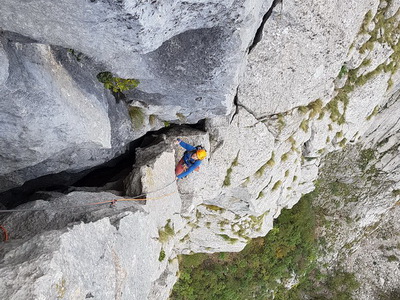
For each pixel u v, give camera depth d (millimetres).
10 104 3467
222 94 5914
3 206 5387
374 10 8266
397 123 15516
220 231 12055
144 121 6859
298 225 17094
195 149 7504
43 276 2801
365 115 10984
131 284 5043
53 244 3182
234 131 8375
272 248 16641
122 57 4340
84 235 3742
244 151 8789
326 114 9805
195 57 4785
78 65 4395
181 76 5125
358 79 9562
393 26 9117
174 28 3791
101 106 5094
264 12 5777
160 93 5816
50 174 6137
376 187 17625
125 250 4789
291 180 11695
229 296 15555
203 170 8656
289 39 6855
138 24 3150
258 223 12305
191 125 8727
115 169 8156
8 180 5047
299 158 10945
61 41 3527
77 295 3240
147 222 6062
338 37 7457
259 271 16547
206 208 11336
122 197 6133
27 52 3555
